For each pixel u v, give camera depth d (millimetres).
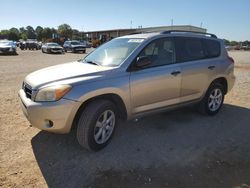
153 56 4695
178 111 6242
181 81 5055
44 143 4336
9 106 6289
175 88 4980
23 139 4469
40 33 110625
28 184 3273
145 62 4277
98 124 4023
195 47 5496
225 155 4156
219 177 3541
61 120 3719
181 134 4910
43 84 3826
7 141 4379
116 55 4641
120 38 5262
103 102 4012
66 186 3262
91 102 3992
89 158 3910
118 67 4250
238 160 4016
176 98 5082
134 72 4355
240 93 8523
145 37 4785
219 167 3791
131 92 4297
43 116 3723
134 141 4539
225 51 6199
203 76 5508
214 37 6062
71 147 4227
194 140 4672
